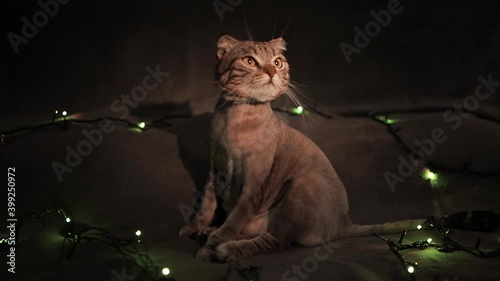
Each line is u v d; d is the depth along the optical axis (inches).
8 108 77.9
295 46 86.1
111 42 82.3
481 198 64.8
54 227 58.5
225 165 58.5
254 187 57.4
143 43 83.0
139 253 54.4
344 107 81.9
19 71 79.7
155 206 62.0
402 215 63.2
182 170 66.1
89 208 61.1
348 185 66.3
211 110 79.3
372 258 53.4
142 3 83.5
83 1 81.7
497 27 88.0
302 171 58.4
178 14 84.3
